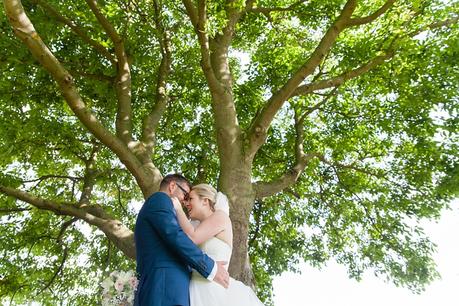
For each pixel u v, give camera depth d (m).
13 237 11.54
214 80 7.82
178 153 12.95
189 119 13.02
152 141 8.32
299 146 9.93
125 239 7.46
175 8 11.39
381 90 10.66
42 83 10.34
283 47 12.07
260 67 12.19
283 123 13.73
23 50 8.77
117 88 8.46
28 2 9.23
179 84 12.59
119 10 9.62
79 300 13.00
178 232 2.70
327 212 13.37
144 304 2.55
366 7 10.35
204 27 7.10
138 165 6.81
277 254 13.10
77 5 9.98
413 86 9.90
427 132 10.41
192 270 2.91
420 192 11.62
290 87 7.32
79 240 13.31
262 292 12.82
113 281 4.20
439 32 9.41
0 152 10.53
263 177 13.10
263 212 13.25
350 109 12.12
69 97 5.80
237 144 7.63
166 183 3.29
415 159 11.34
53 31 9.66
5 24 8.86
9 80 10.02
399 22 8.66
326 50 7.11
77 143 11.55
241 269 6.59
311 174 12.58
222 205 3.26
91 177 10.11
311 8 10.81
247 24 12.08
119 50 8.31
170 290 2.57
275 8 10.09
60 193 13.31
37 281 12.56
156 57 12.02
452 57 9.25
